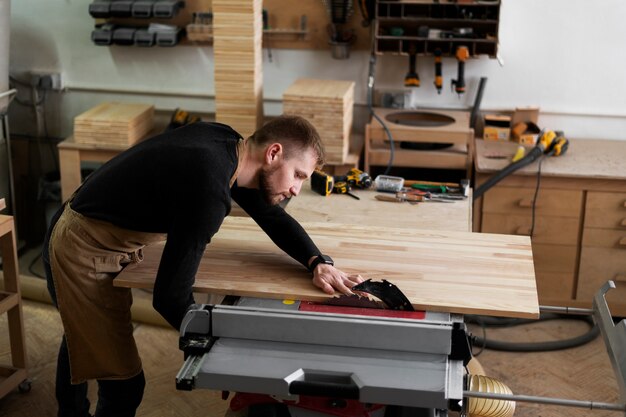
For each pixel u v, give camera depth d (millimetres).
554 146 3812
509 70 4109
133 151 2168
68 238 2262
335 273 2229
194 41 4246
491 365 3502
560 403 1796
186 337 1957
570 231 3762
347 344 1929
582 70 4062
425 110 4109
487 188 3631
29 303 3961
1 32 3828
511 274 2287
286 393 1785
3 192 4281
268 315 1940
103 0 4129
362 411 1957
